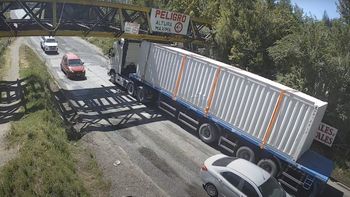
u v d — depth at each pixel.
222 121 16.94
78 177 12.81
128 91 24.56
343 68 17.91
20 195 10.20
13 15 42.12
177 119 20.28
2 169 11.45
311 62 18.48
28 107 17.70
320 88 18.53
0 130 15.05
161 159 15.67
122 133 17.92
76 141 16.50
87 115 19.98
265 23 23.69
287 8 25.77
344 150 18.16
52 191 10.82
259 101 15.22
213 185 13.04
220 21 25.30
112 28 21.88
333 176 16.81
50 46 36.50
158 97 21.67
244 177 12.13
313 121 13.49
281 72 21.44
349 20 21.94
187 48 28.34
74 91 24.27
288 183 15.00
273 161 15.14
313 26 19.78
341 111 17.89
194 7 32.22
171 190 13.39
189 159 16.05
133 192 12.88
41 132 14.66
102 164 14.63
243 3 25.36
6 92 20.34
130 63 25.45
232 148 17.03
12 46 37.06
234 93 16.25
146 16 22.80
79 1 18.86
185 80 18.94
